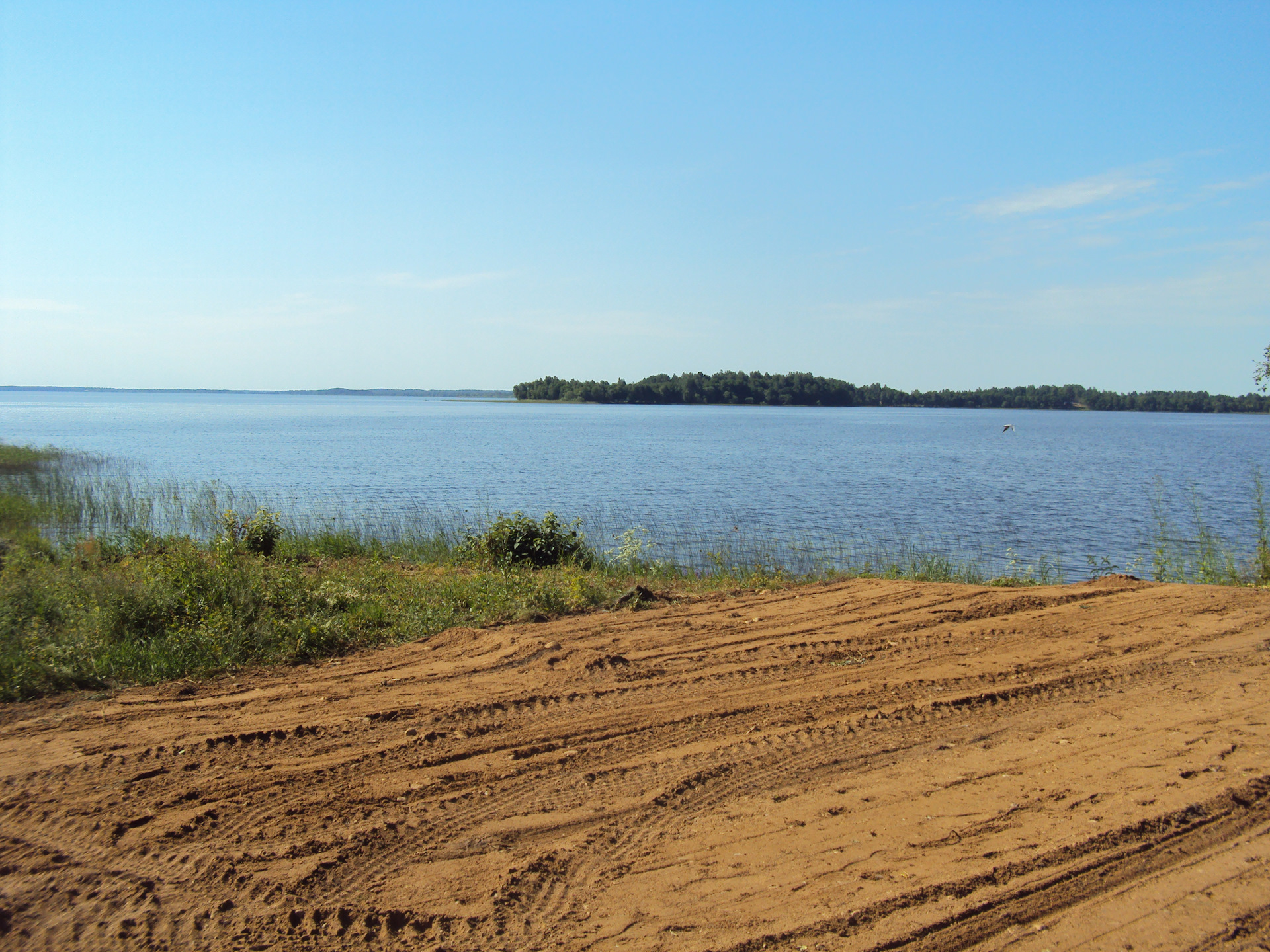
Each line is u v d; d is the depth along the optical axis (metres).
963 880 3.99
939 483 37.59
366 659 8.10
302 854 4.36
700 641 8.57
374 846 4.45
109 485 26.25
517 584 11.24
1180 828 4.46
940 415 176.12
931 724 6.18
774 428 97.44
